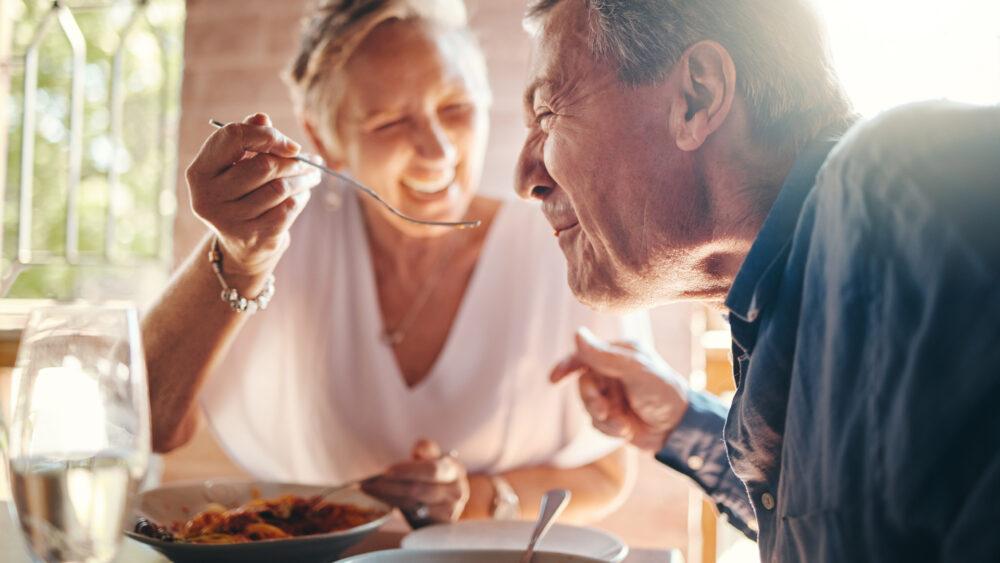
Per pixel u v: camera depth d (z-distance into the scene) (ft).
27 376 2.27
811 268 2.07
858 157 1.95
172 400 4.25
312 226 5.90
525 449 5.67
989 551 1.60
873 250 1.87
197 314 4.09
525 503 5.16
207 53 7.64
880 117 1.99
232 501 3.89
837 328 1.91
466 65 5.23
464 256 5.94
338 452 5.78
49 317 2.30
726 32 2.54
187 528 3.44
